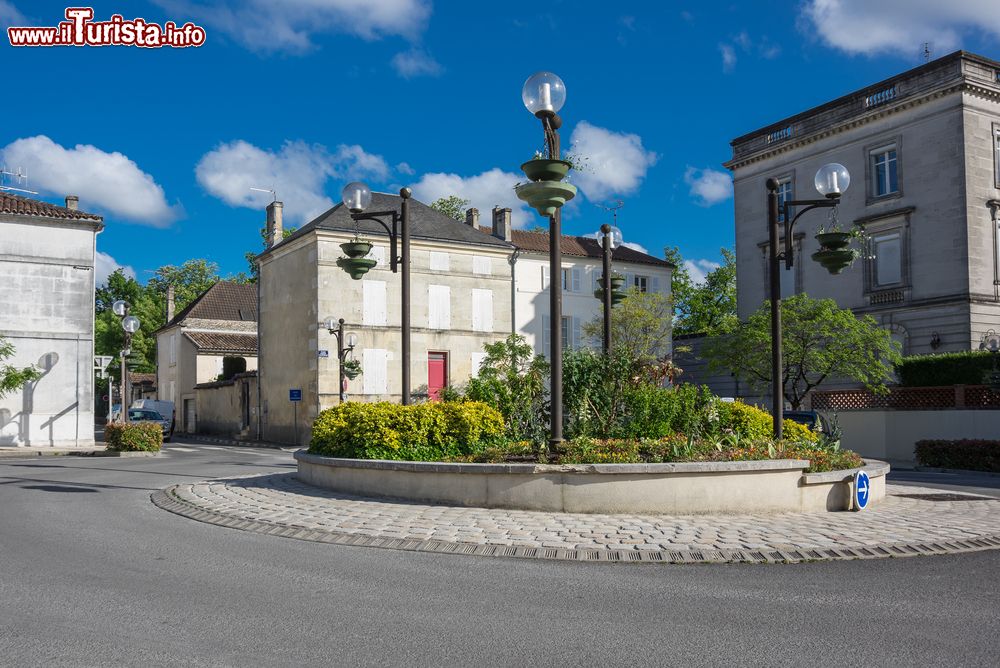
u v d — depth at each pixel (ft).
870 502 37.55
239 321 157.38
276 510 34.14
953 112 100.99
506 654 15.47
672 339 140.56
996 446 65.98
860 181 111.86
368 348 107.96
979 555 25.88
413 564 24.08
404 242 42.24
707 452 35.09
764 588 21.21
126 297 219.82
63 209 97.35
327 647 15.80
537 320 126.41
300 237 109.50
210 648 15.64
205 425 142.51
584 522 30.12
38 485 46.91
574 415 39.63
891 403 85.25
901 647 16.07
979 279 99.30
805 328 89.45
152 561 24.34
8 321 91.97
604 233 46.93
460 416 39.63
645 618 18.16
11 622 17.34
